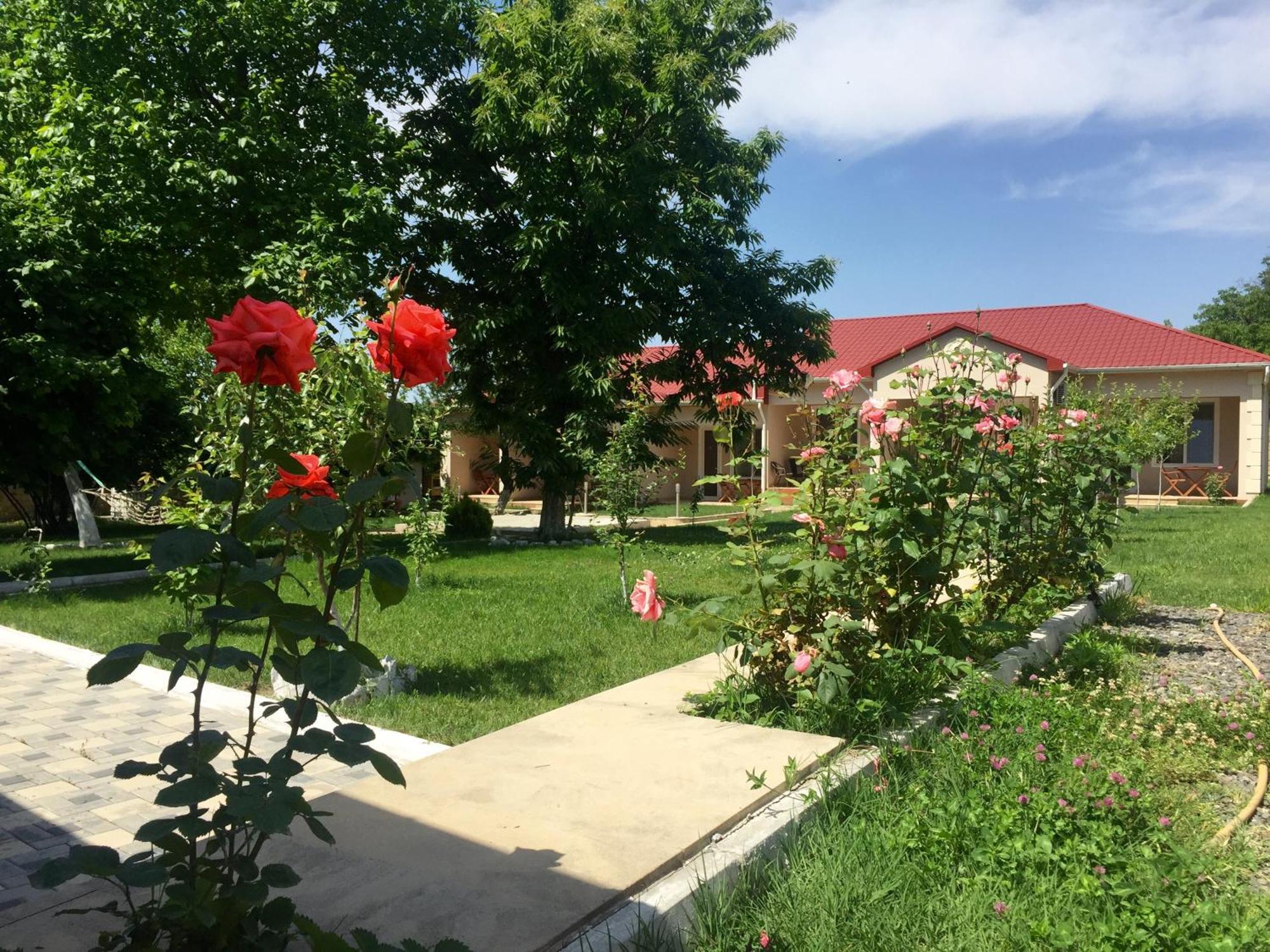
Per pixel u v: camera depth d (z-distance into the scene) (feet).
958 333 65.87
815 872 9.30
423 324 6.93
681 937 8.12
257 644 23.84
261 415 16.87
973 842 10.14
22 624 27.61
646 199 52.49
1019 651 18.51
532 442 55.77
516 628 25.73
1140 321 86.22
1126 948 8.14
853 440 16.08
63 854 11.45
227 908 6.08
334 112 49.57
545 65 52.54
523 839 9.27
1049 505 23.15
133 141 43.45
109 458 57.98
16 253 37.96
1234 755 14.24
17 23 48.93
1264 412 77.20
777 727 13.43
